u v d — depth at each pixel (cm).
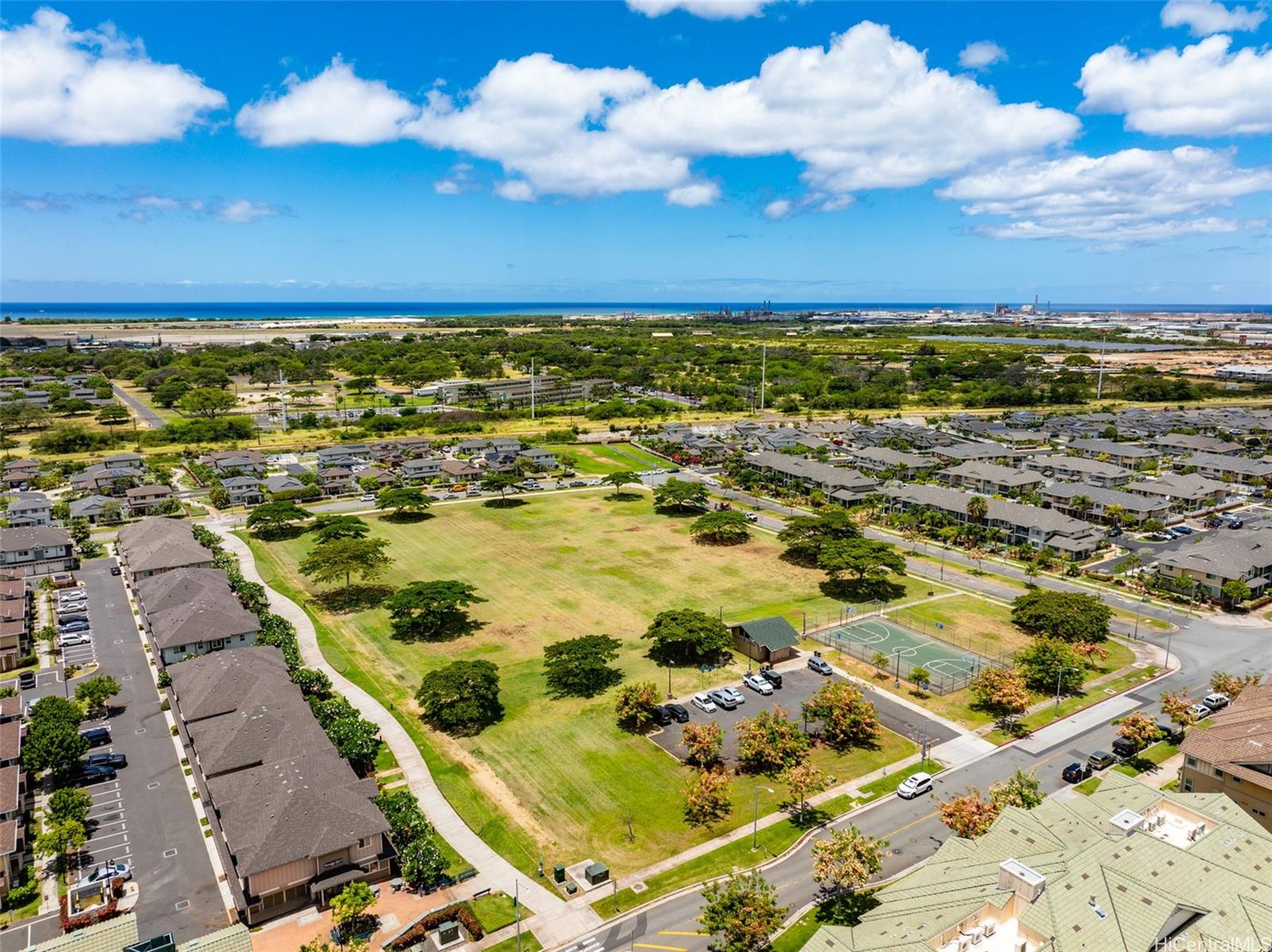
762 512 15838
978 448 19825
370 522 15012
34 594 11019
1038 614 9362
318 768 6194
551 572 12225
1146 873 4566
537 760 7150
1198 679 8681
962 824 5678
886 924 4366
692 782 6794
